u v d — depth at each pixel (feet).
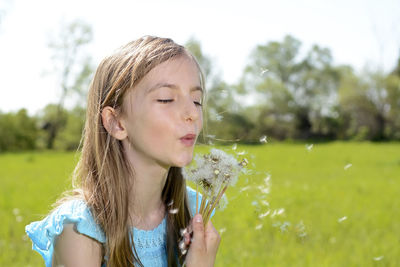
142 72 5.10
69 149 147.23
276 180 43.32
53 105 153.28
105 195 5.39
